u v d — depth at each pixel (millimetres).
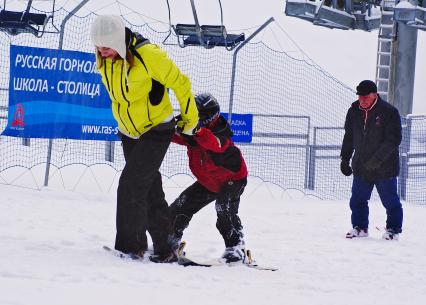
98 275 8789
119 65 9844
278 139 37125
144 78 9852
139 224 10195
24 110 19438
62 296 7512
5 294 7324
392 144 15289
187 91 10148
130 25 24688
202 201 11336
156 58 9789
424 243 15172
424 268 12023
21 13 19812
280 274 10586
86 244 11594
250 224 16359
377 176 15469
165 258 10625
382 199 15641
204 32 21781
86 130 20281
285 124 38625
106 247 10547
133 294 7988
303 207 20359
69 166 23984
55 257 9766
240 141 23719
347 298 9047
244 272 10391
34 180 20984
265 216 17953
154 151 10141
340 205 21406
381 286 10180
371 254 13266
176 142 11008
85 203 17828
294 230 15938
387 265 12117
